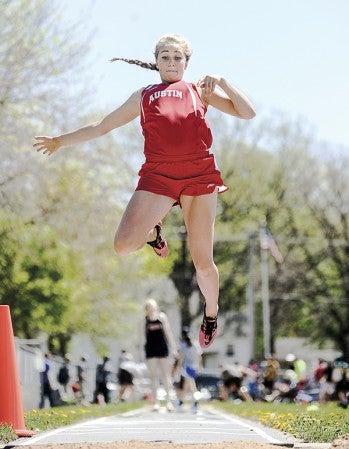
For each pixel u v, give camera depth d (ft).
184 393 105.29
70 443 41.29
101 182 164.76
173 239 287.07
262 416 72.38
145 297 295.28
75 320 212.84
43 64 135.64
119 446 39.09
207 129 38.83
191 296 293.84
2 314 49.75
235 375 161.68
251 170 295.48
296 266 311.88
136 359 333.21
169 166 38.32
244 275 303.89
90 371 169.48
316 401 147.33
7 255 167.02
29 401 107.45
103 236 162.71
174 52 39.19
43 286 187.21
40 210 149.79
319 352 390.01
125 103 39.83
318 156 303.89
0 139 134.21
